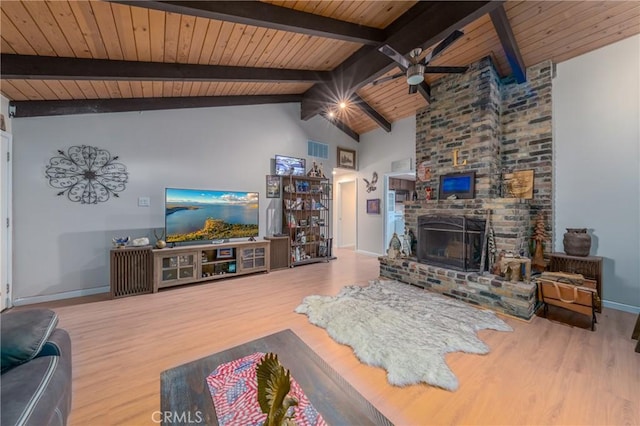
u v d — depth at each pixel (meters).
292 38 3.03
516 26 3.05
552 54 3.34
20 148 3.07
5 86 2.73
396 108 5.39
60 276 3.29
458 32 2.28
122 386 1.68
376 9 2.72
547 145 3.45
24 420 0.87
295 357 1.37
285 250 4.96
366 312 2.76
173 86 3.59
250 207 4.65
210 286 3.78
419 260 3.96
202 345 2.17
